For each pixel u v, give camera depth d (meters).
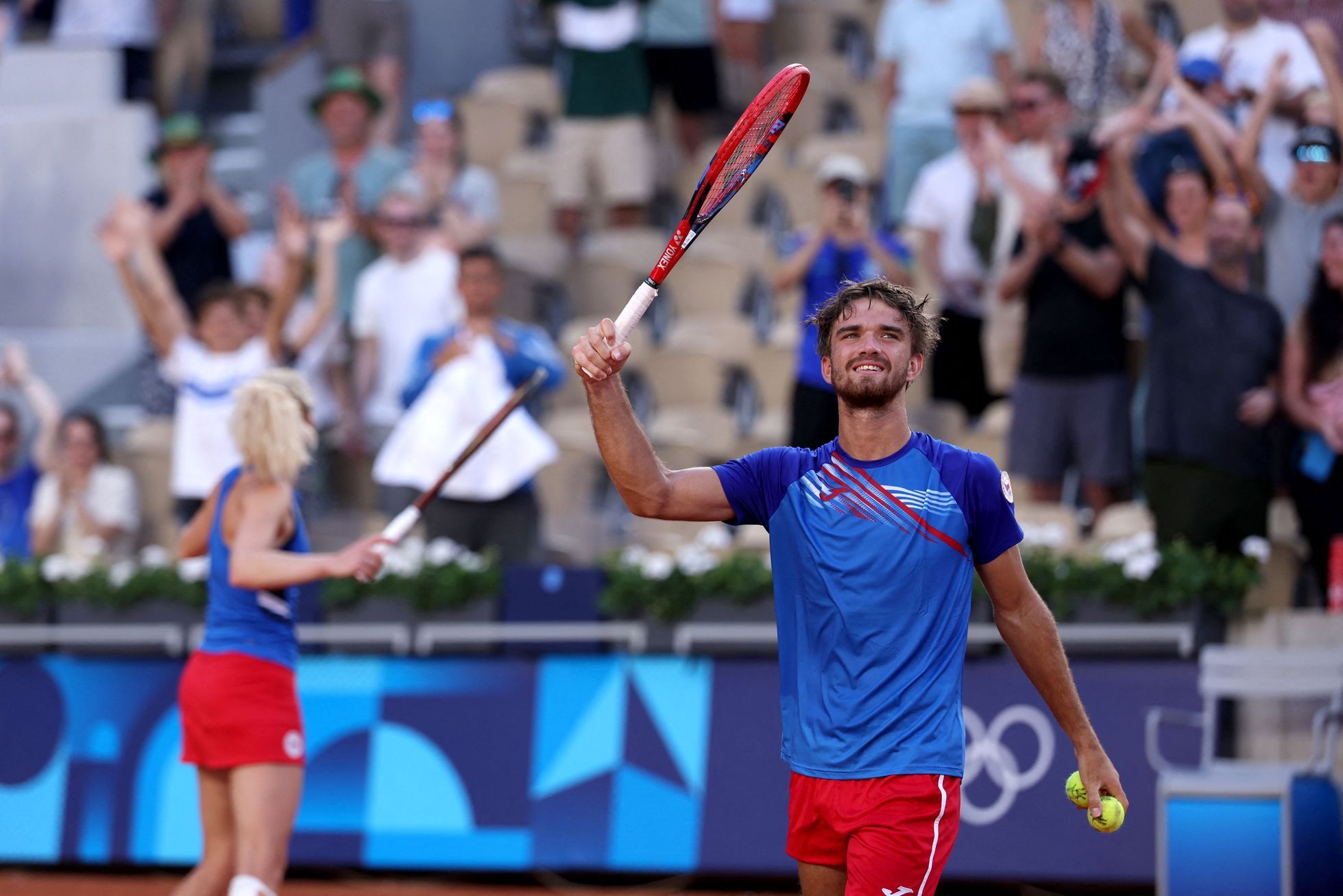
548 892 26.91
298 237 33.50
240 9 52.59
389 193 38.84
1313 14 33.72
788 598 14.59
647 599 27.19
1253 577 24.92
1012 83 38.44
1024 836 24.81
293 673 19.78
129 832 28.84
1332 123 29.73
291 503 19.97
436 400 30.11
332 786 28.11
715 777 26.50
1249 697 24.23
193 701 19.34
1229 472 26.95
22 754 29.69
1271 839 21.52
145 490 37.41
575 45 42.44
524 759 27.44
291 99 47.47
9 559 30.67
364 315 36.50
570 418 38.69
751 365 38.66
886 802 13.84
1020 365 31.11
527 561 30.58
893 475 14.35
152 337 36.00
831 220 32.00
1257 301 27.27
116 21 48.97
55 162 46.53
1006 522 14.35
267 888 18.91
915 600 14.12
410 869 27.81
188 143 38.84
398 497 31.28
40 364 43.31
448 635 28.14
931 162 38.00
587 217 43.41
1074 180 30.36
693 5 43.03
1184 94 29.94
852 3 47.69
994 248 34.41
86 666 29.80
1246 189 29.78
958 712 14.21
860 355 14.22
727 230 42.69
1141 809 24.47
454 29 49.88
